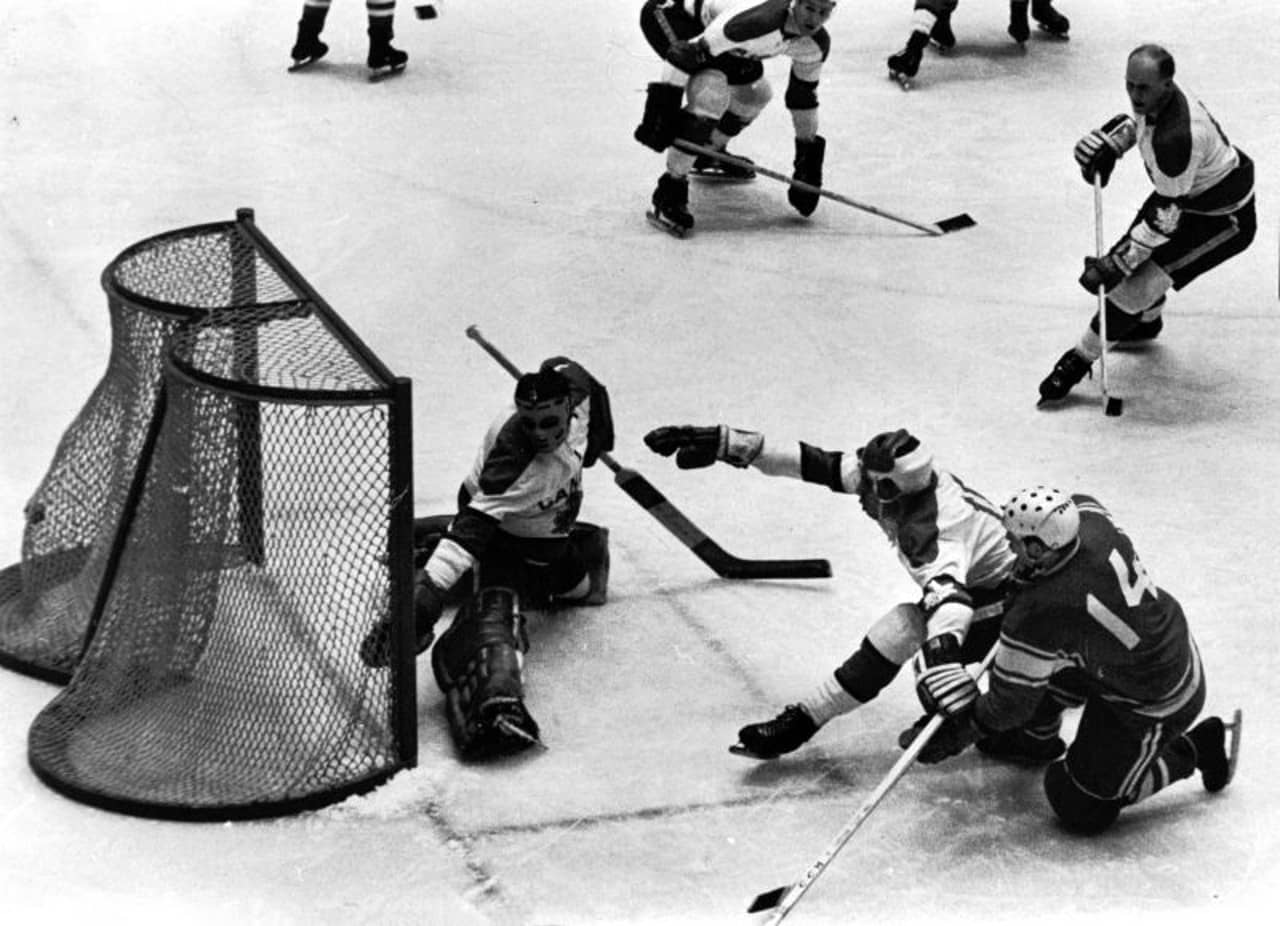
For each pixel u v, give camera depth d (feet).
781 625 32.17
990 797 27.84
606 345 42.70
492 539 30.53
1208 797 28.02
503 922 25.03
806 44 48.03
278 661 28.60
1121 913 25.44
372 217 48.88
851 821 25.36
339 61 59.82
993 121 56.13
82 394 39.70
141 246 32.40
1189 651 25.99
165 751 27.81
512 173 51.98
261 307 30.07
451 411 39.50
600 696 30.09
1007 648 25.63
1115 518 35.76
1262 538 35.12
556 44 61.93
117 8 63.57
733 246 48.11
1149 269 40.50
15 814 26.81
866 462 27.89
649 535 35.06
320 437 30.04
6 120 54.29
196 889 25.44
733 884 25.88
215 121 54.70
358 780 27.40
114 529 30.12
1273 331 44.24
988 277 46.65
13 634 30.73
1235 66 60.18
